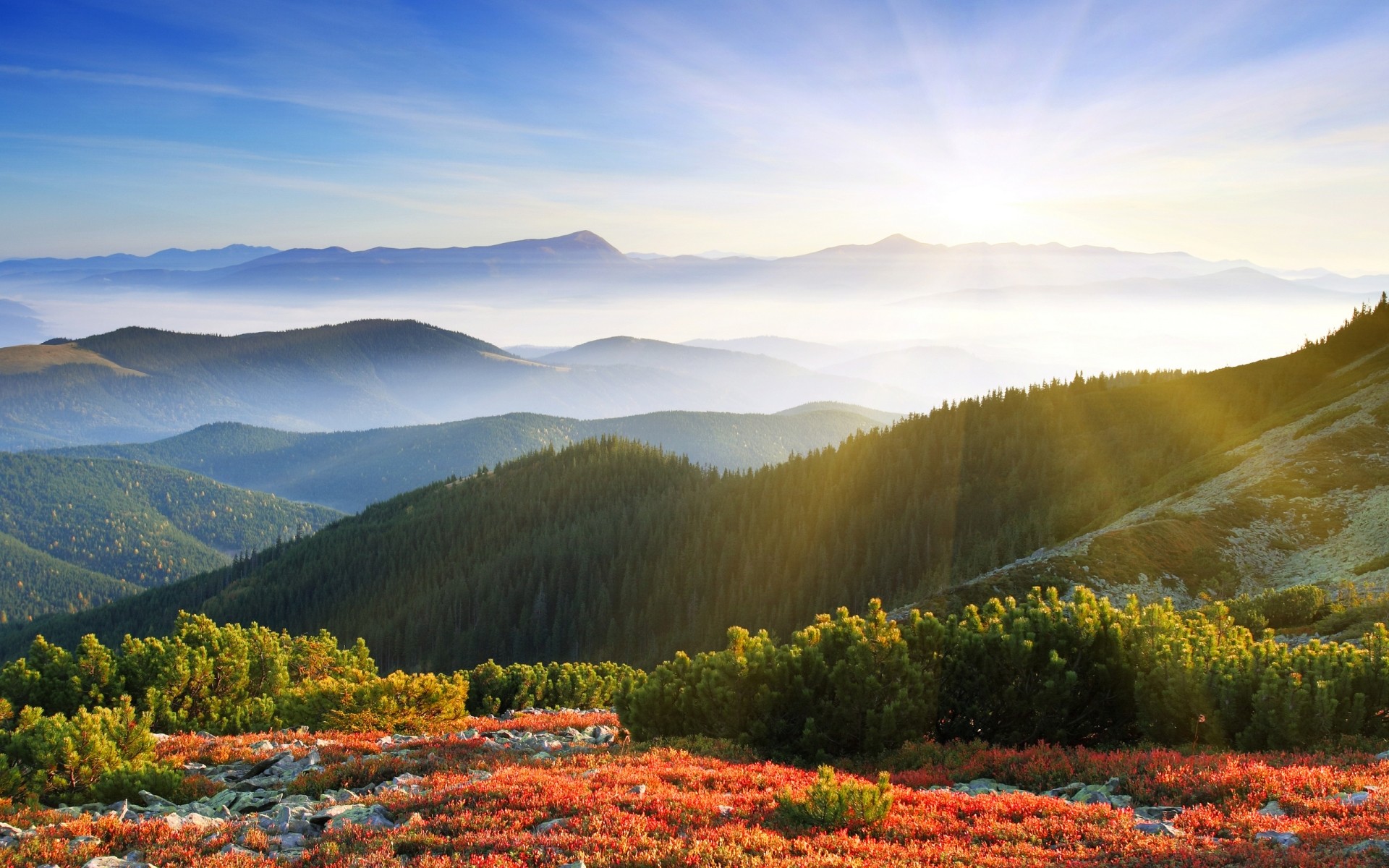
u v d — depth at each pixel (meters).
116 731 21.12
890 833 12.73
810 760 20.39
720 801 14.60
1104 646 21.08
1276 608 45.50
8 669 33.56
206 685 34.41
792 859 11.04
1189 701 18.73
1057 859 11.30
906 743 20.53
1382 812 11.88
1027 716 20.61
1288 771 14.40
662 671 24.72
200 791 19.03
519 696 51.19
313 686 32.62
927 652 22.06
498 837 12.27
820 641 22.44
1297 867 10.03
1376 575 55.88
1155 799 14.54
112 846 13.45
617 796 14.51
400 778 18.39
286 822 14.57
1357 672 18.50
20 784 17.94
